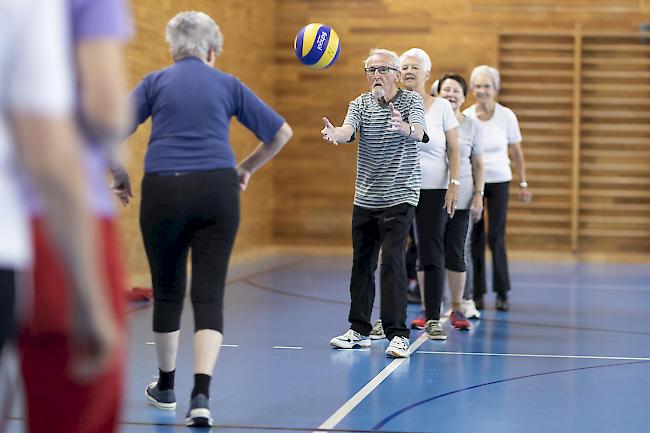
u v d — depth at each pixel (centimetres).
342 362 1109
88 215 282
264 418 830
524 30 2698
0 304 319
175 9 2064
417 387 973
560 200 2698
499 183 1577
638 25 2692
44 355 398
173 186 745
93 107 329
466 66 2738
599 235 2684
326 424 809
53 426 405
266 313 1528
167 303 816
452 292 1381
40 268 377
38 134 277
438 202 1240
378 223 1145
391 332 1147
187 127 752
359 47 2772
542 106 2706
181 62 772
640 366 1105
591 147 2695
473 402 906
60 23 292
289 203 2830
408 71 1231
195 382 770
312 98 2798
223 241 760
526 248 2709
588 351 1202
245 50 2541
